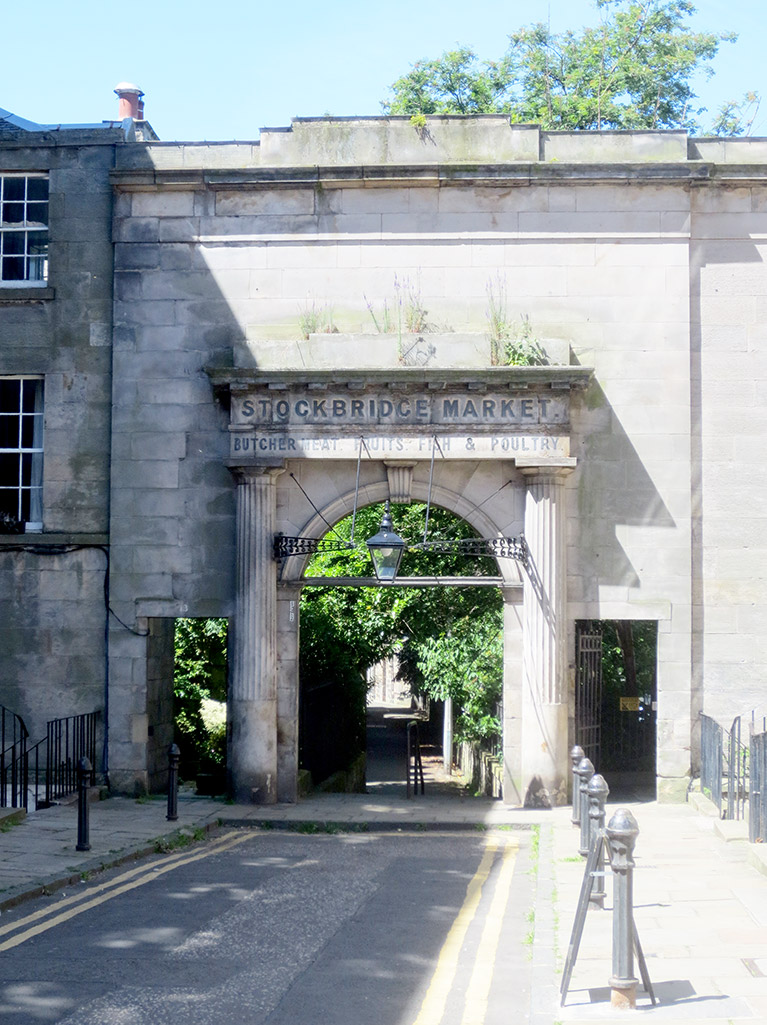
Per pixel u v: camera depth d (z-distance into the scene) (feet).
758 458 60.64
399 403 59.52
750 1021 22.90
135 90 79.00
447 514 80.38
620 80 104.58
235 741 59.62
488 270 61.21
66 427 62.75
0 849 44.01
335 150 62.23
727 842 45.21
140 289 62.44
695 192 61.21
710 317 61.00
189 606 61.16
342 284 61.67
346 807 58.23
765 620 60.13
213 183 61.93
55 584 62.23
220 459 61.41
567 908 34.06
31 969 28.55
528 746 58.23
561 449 58.85
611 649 81.30
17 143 63.67
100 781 61.11
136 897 37.22
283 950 30.71
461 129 61.98
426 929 33.30
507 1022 24.64
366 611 84.84
